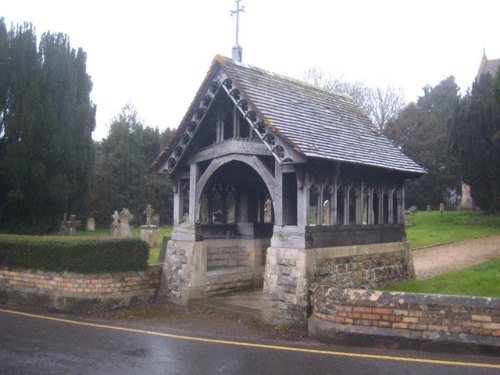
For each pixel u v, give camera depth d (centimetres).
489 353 707
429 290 1121
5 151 1948
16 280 1156
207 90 1071
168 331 898
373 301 777
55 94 2067
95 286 1067
